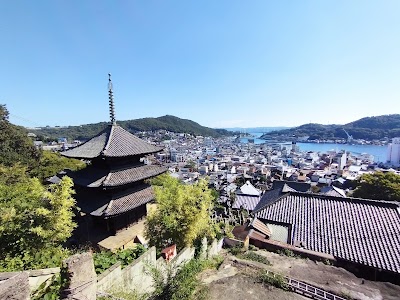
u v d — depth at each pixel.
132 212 19.09
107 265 9.95
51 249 10.97
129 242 17.16
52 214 11.38
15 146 43.56
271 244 14.53
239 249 14.13
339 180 72.94
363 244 13.77
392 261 12.35
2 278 5.18
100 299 7.62
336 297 8.96
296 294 9.41
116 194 17.44
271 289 9.66
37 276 7.90
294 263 12.37
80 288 6.56
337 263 13.05
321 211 17.14
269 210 18.45
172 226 13.16
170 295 8.39
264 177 82.38
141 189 19.61
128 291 9.48
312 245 14.52
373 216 15.58
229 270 11.22
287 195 19.45
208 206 14.98
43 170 42.50
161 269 10.60
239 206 37.56
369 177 47.56
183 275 9.30
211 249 13.83
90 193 18.42
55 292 7.27
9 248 9.87
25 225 10.46
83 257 6.78
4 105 43.06
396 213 15.34
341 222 15.76
